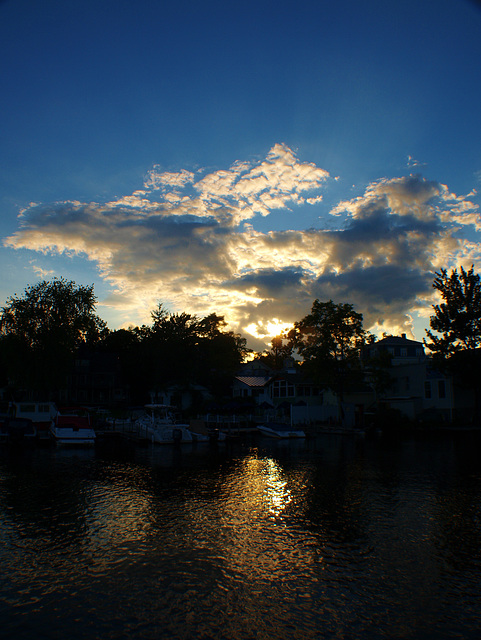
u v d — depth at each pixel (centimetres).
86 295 5512
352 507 1778
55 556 1284
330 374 5006
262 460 3000
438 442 3953
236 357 8288
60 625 930
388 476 2375
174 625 935
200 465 2812
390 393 6041
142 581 1130
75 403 7869
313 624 945
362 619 967
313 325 5056
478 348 5006
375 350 7712
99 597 1048
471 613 991
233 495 1984
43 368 5225
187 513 1702
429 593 1077
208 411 5941
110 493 2020
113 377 8088
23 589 1084
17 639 879
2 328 5238
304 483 2225
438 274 5241
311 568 1212
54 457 3161
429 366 5203
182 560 1262
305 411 5406
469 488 2081
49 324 5303
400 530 1506
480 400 5006
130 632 908
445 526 1544
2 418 4384
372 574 1179
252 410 6275
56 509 1750
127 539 1421
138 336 8688
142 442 4069
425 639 898
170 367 6956
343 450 3484
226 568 1212
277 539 1424
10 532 1480
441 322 5091
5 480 2308
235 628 927
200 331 7700
